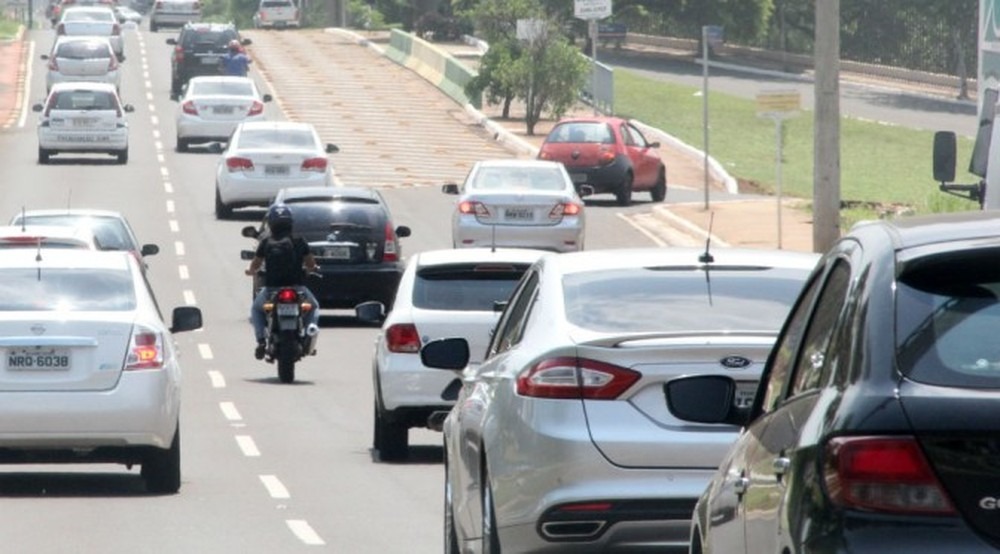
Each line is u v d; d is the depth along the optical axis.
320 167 98.19
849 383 12.75
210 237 93.50
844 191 121.88
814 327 14.59
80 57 166.00
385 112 154.12
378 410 41.28
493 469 22.25
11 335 33.66
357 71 181.50
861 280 13.38
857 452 12.27
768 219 95.12
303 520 32.59
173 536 30.77
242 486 37.00
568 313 22.48
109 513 33.28
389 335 40.19
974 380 12.43
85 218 62.50
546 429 21.16
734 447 16.14
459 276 40.91
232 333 67.31
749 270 23.25
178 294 76.75
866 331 12.88
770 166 138.62
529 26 150.25
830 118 71.81
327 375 57.62
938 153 44.12
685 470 20.81
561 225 79.81
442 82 169.25
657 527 20.94
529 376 21.59
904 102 191.38
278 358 55.56
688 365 21.02
